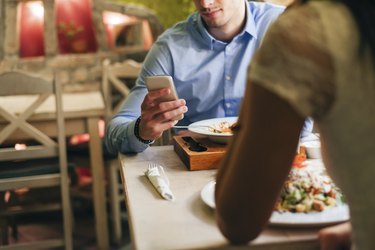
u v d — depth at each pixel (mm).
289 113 670
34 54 3453
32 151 2457
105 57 3545
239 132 772
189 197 1125
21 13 3410
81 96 3148
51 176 2494
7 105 2891
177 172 1336
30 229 3111
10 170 2561
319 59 624
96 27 3518
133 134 1511
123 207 3379
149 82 1403
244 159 723
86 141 3217
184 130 1938
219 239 893
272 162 705
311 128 1544
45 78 2436
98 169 2727
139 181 1264
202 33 1878
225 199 771
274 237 885
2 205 2666
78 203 3418
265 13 1978
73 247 2854
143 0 3643
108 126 1700
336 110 645
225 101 1919
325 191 982
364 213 686
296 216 937
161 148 1620
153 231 937
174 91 1420
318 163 1232
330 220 906
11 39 3398
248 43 1893
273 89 650
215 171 1333
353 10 632
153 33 3609
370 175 664
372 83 630
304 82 631
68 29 3471
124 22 3562
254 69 672
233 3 1799
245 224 772
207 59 1900
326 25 626
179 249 859
